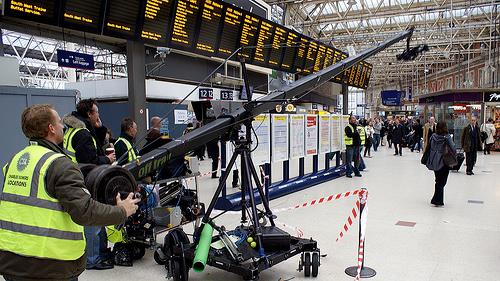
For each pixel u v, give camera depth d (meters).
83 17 5.16
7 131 5.12
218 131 3.63
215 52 7.29
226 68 12.33
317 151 8.71
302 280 3.53
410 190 7.75
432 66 39.84
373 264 3.88
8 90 5.12
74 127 3.52
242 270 3.16
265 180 6.54
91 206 1.86
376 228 5.11
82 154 3.42
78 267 2.02
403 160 13.42
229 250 3.41
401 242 4.54
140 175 3.19
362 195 3.57
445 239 4.64
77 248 1.96
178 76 11.05
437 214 5.82
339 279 3.54
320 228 5.11
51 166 1.86
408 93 46.53
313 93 18.22
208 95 11.91
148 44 6.20
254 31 8.05
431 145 6.34
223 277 3.63
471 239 4.64
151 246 4.04
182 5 6.39
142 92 6.46
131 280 3.57
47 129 2.02
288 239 3.46
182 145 3.43
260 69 14.02
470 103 16.09
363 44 22.25
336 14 17.94
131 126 4.45
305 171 10.55
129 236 3.98
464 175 9.83
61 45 17.22
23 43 18.42
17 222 1.86
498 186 8.20
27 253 1.83
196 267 3.22
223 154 6.06
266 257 3.27
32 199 1.86
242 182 3.90
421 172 10.30
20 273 1.86
